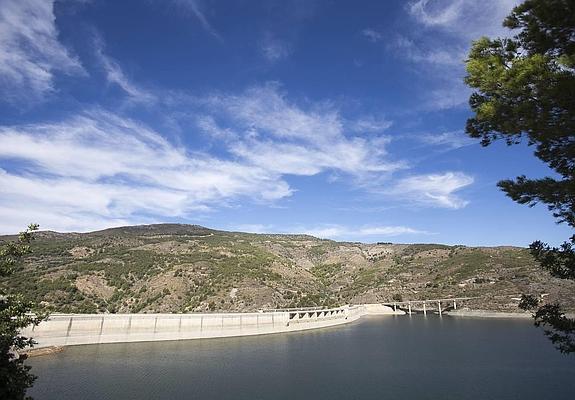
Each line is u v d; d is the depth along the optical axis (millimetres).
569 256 17406
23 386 18516
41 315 21344
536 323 18656
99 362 68688
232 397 46969
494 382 53250
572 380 54062
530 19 17734
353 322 155375
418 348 83875
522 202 19125
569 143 17531
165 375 58594
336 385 52469
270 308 146125
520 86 16969
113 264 162625
